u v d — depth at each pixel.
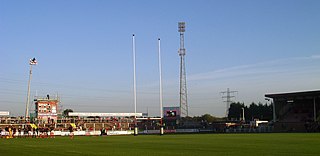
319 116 96.31
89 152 30.69
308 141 43.50
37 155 28.22
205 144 40.38
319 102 111.94
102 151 31.75
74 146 40.00
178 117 132.75
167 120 134.50
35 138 70.38
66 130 98.06
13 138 70.88
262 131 100.00
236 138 55.62
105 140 56.69
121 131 97.94
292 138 52.22
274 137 57.28
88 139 62.12
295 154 25.72
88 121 124.00
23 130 84.88
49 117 112.69
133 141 51.22
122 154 28.23
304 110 114.25
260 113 186.62
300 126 100.25
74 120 118.81
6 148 37.22
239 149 31.61
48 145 42.56
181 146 37.38
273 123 106.12
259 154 26.08
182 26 114.19
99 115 127.50
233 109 194.25
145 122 132.25
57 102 114.88
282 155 25.06
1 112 114.12
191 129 107.88
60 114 122.50
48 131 87.12
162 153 28.64
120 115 131.12
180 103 126.31
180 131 105.81
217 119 188.75
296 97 106.38
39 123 105.31
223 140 49.50
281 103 114.38
